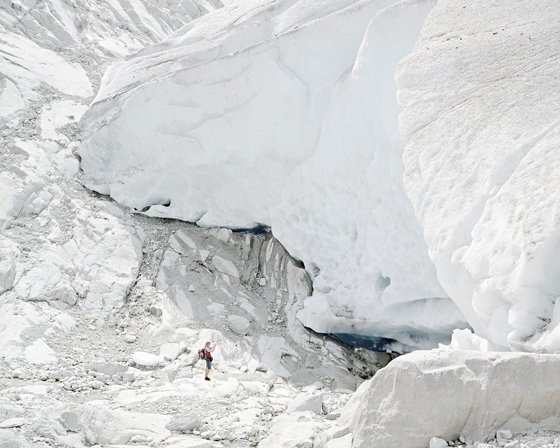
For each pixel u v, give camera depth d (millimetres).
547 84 9453
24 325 11938
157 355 12188
